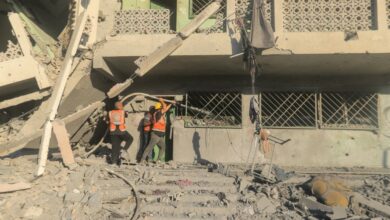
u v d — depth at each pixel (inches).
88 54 355.3
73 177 270.7
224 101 427.2
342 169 356.5
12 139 348.8
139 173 296.7
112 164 334.3
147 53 351.6
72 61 343.9
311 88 410.6
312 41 333.4
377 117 396.8
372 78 403.5
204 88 423.5
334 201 234.4
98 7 361.4
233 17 349.1
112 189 260.1
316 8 343.6
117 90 354.6
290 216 226.2
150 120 384.8
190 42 346.6
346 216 216.8
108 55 354.3
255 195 254.5
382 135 393.4
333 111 411.2
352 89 404.8
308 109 414.0
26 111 384.5
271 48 336.2
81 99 385.4
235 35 345.1
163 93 428.5
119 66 386.6
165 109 376.8
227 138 410.9
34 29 381.1
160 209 238.1
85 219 223.9
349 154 393.4
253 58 332.5
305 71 389.1
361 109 406.9
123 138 359.9
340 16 340.2
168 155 425.7
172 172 305.3
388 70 378.6
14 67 344.8
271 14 346.9
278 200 248.8
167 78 428.5
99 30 360.8
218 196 256.5
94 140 450.9
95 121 418.3
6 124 367.2
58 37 389.4
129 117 428.1
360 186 277.1
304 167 377.1
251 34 331.9
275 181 275.6
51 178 269.0
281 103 418.9
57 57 371.6
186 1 394.0
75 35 338.0
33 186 254.5
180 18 391.2
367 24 336.2
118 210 235.3
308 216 223.8
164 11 365.7
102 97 414.3
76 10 357.7
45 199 240.2
